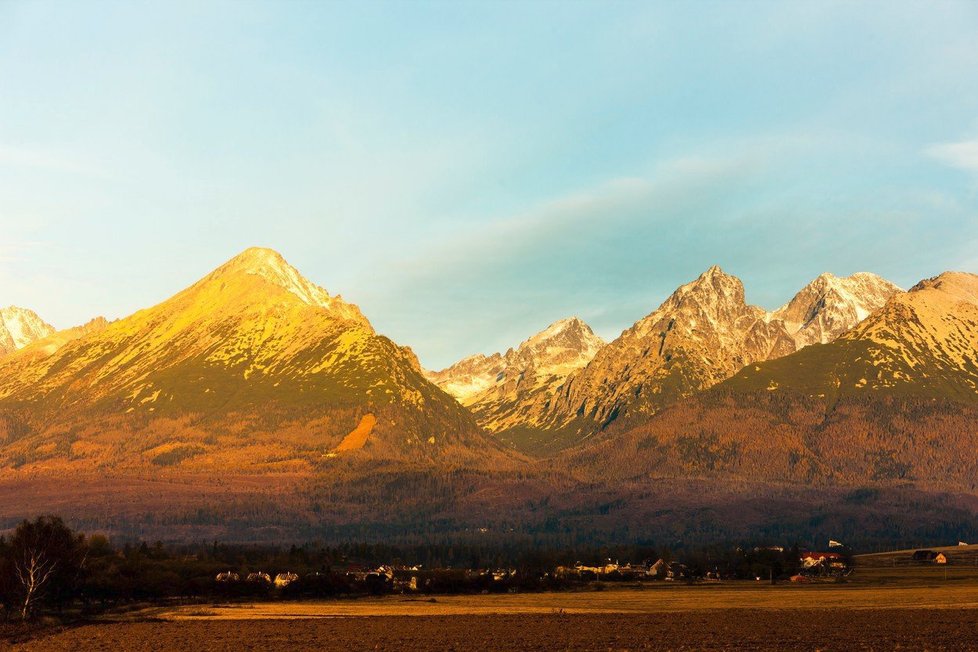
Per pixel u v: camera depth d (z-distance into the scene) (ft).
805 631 588.09
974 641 536.01
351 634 597.11
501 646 538.88
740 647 524.11
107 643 562.25
